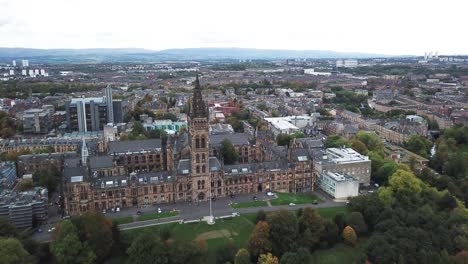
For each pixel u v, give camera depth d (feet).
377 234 631.15
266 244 607.78
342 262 613.52
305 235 635.66
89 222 606.55
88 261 572.51
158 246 564.71
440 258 581.12
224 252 597.93
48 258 607.78
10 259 517.96
